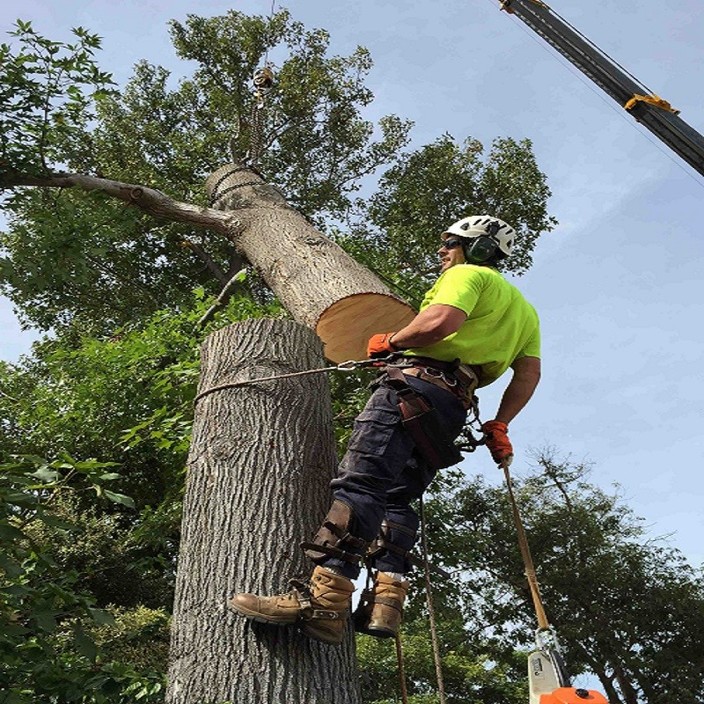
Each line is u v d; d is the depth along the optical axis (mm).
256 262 7215
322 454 3641
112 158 18641
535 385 3496
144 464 11906
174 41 18672
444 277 3160
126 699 4117
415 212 17891
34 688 3850
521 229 17984
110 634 7098
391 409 3012
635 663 17891
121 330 11695
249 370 3732
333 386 10062
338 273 6062
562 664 2711
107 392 10703
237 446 3535
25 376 15250
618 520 20266
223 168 8914
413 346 3039
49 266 8250
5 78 8039
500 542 19469
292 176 18844
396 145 18953
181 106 19359
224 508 3385
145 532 9000
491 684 17719
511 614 19031
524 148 17984
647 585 18953
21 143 8641
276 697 2900
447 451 3082
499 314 3225
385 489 2969
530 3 7129
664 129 6699
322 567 2891
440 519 11828
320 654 3025
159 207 8648
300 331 3951
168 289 19047
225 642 3023
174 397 8094
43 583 3936
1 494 3344
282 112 18500
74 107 8727
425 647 17453
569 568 18969
